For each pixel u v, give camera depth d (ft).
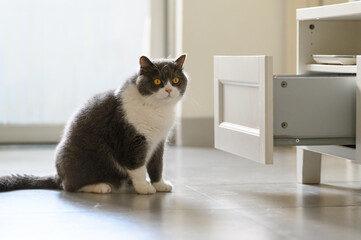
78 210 7.48
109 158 8.68
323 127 8.02
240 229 6.48
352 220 6.88
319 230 6.43
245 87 8.08
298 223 6.75
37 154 13.29
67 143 8.79
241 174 10.53
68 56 14.80
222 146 8.83
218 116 8.93
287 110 7.89
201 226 6.61
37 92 14.78
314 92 7.93
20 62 14.62
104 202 7.97
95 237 6.18
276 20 14.88
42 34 14.64
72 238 6.15
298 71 9.66
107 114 8.62
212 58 14.82
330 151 8.84
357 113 7.95
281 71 14.98
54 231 6.44
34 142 14.97
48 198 8.27
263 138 7.57
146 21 15.15
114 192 8.80
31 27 14.60
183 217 7.06
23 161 12.23
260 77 7.54
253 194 8.58
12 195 8.48
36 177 9.14
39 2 14.57
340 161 12.00
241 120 8.27
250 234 6.27
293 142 7.96
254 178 10.08
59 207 7.66
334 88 7.98
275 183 9.56
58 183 9.04
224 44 14.83
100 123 8.61
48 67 14.75
